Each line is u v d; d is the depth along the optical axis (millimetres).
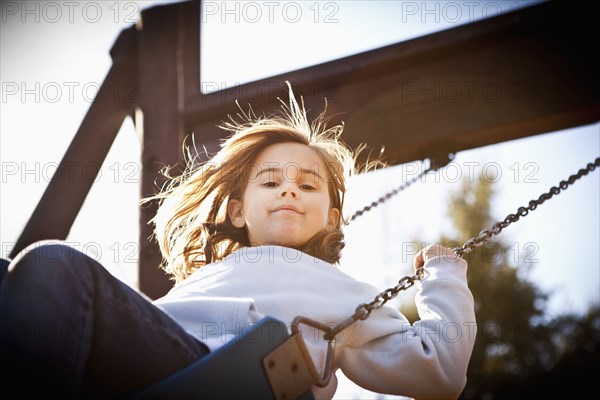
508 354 8641
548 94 2854
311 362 1409
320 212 1900
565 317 8742
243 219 1975
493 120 2891
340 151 2283
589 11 2838
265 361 1344
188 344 1354
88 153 3455
